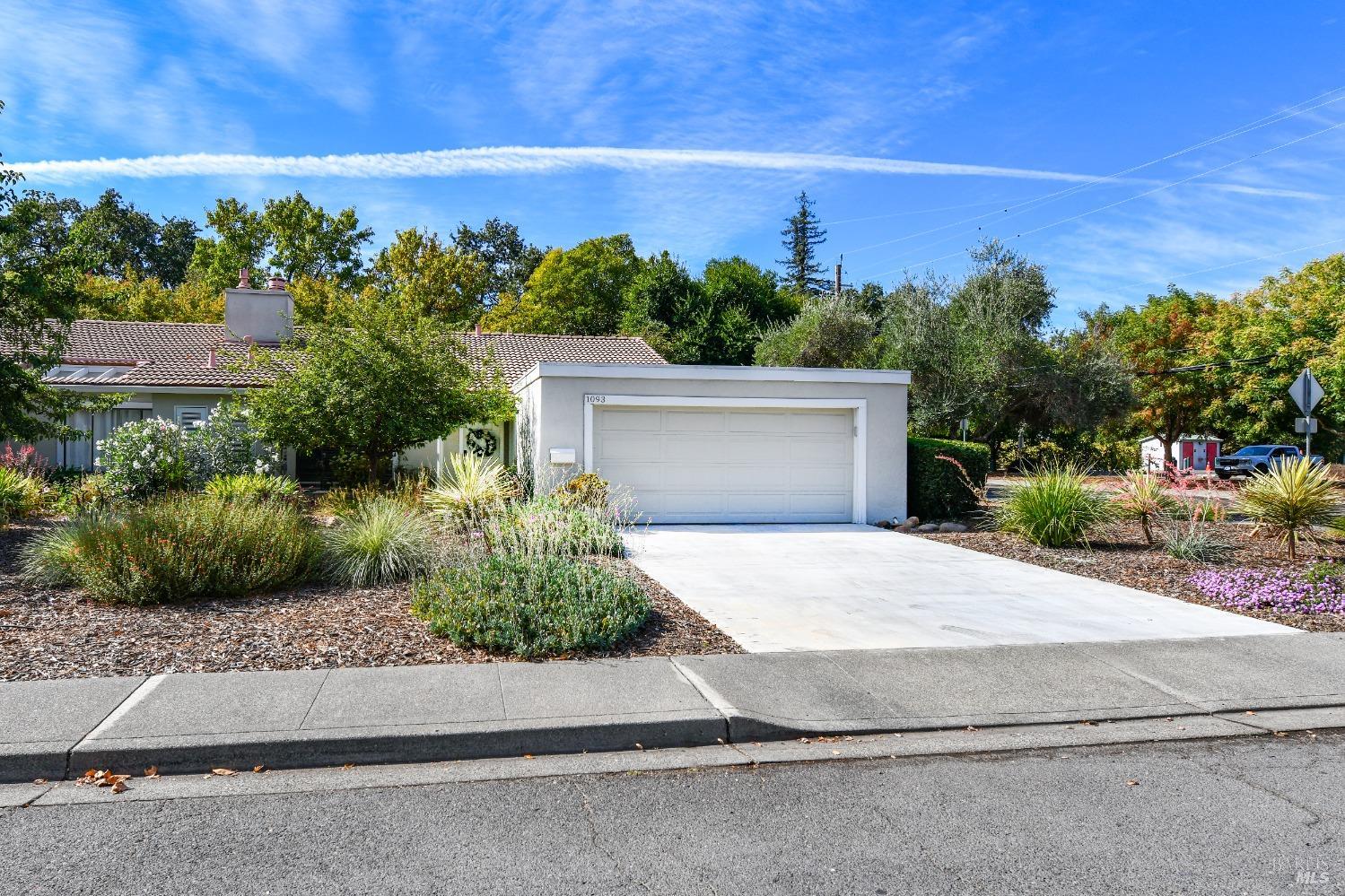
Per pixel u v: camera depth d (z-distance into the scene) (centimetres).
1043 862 360
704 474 1536
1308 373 1775
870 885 339
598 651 649
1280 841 380
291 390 1549
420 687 553
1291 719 550
